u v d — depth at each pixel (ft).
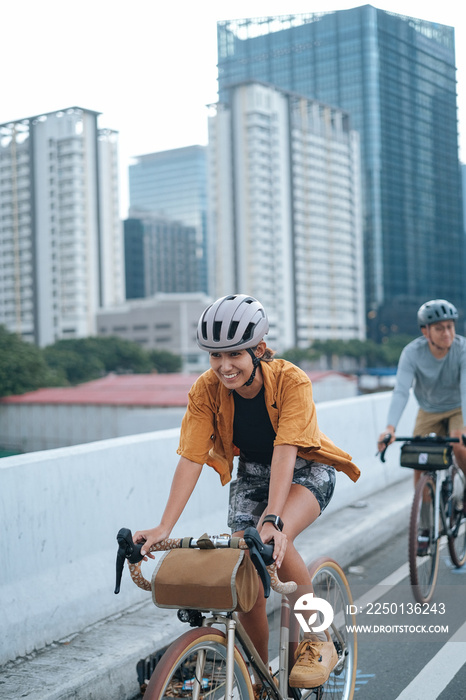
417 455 13.50
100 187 613.11
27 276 612.29
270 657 10.68
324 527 17.58
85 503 11.91
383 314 626.64
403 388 14.66
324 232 615.98
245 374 7.61
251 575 6.72
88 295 597.11
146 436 13.71
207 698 6.86
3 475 10.43
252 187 587.27
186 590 6.64
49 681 9.36
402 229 639.76
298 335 591.37
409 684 10.20
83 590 11.50
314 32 647.97
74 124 591.78
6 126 618.03
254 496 8.48
